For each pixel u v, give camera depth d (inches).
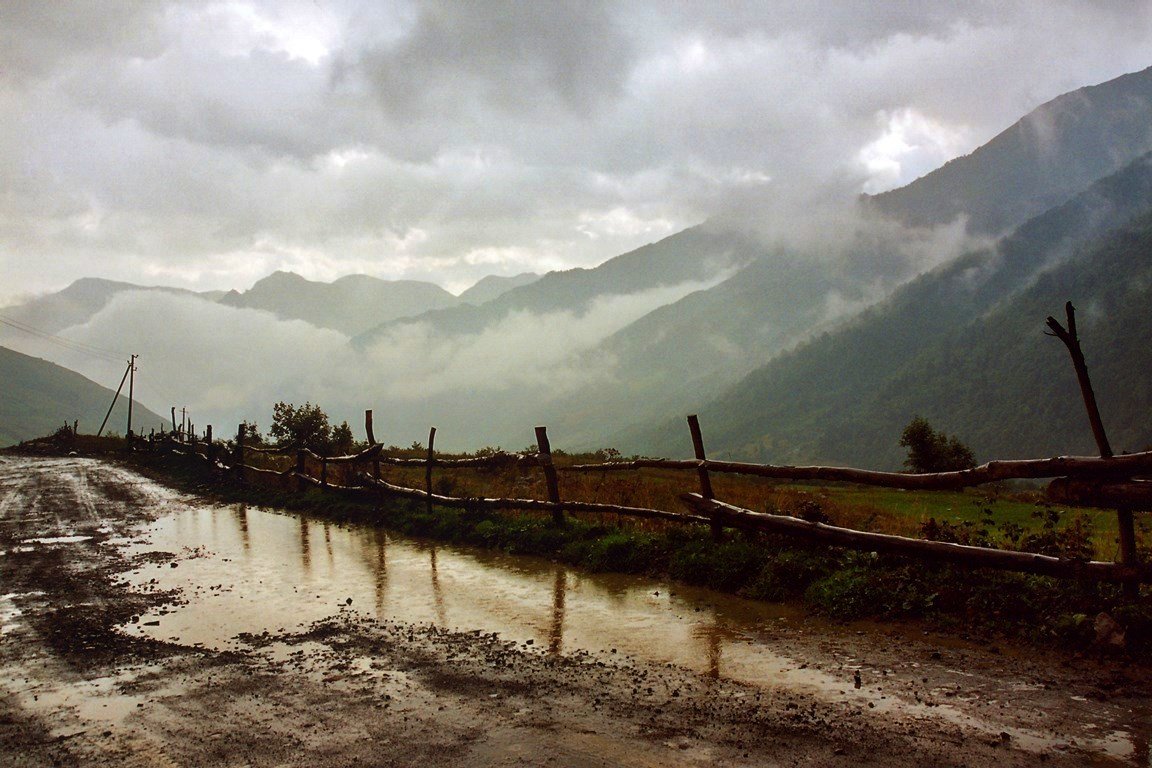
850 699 201.2
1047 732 173.9
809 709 194.7
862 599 287.1
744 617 291.4
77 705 214.4
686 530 403.5
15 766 174.2
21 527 622.8
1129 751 162.1
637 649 255.0
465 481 716.7
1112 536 386.9
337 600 342.6
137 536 564.1
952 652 237.5
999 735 173.2
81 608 336.5
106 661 256.2
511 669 236.1
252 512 704.4
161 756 176.7
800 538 347.3
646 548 390.6
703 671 229.5
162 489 967.0
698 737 177.8
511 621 297.6
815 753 166.7
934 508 655.1
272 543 512.7
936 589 283.7
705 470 395.2
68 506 779.4
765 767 160.2
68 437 2316.7
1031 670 217.5
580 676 227.3
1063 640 235.1
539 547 442.6
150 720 200.7
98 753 179.9
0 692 228.4
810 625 276.7
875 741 172.1
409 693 215.6
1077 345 245.3
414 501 605.0
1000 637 248.4
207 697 217.5
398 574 397.1
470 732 184.5
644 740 176.7
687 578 353.4
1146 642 223.1
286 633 287.9
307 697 214.5
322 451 836.0
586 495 561.0
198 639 282.2
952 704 194.2
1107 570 239.9
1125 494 228.7
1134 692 195.5
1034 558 258.2
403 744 177.9
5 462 1596.9
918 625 268.1
